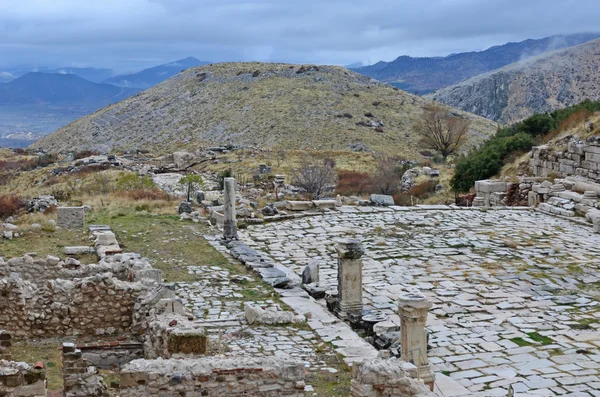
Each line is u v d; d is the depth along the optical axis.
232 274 27.33
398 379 11.35
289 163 81.62
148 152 116.62
